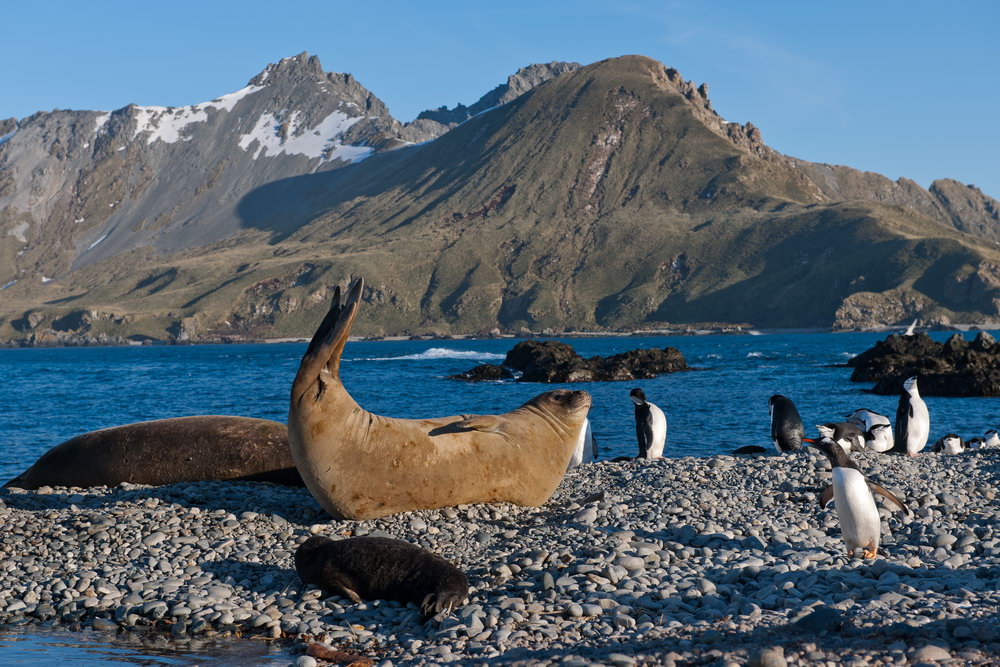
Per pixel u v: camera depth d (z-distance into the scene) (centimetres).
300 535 1076
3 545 1047
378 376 6925
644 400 1812
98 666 725
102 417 3659
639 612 757
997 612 675
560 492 1348
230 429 1413
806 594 774
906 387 1845
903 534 1022
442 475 1135
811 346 14538
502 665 648
